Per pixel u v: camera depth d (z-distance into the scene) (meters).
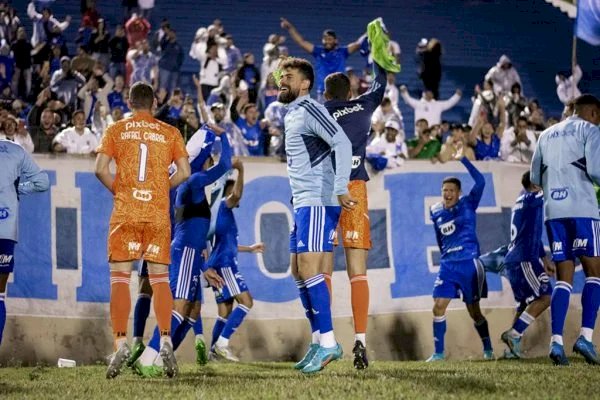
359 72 33.41
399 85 33.53
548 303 15.23
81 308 15.22
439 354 15.34
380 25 11.56
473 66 35.34
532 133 22.84
